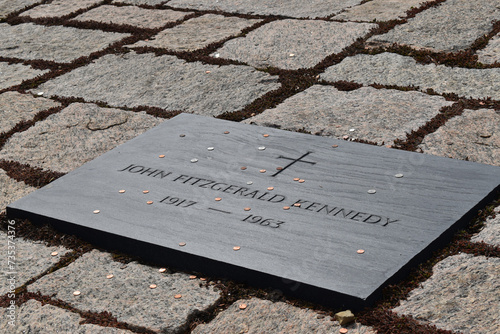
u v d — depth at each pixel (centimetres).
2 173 297
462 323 218
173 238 247
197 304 232
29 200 271
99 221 257
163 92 345
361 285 227
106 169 283
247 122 315
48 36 414
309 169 273
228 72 354
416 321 221
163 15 426
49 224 263
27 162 303
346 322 222
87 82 361
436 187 260
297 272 232
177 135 301
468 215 250
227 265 238
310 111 318
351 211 251
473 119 303
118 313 231
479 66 336
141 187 271
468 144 289
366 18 393
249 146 290
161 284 240
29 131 323
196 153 288
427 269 237
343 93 330
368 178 266
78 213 262
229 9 425
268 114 320
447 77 333
